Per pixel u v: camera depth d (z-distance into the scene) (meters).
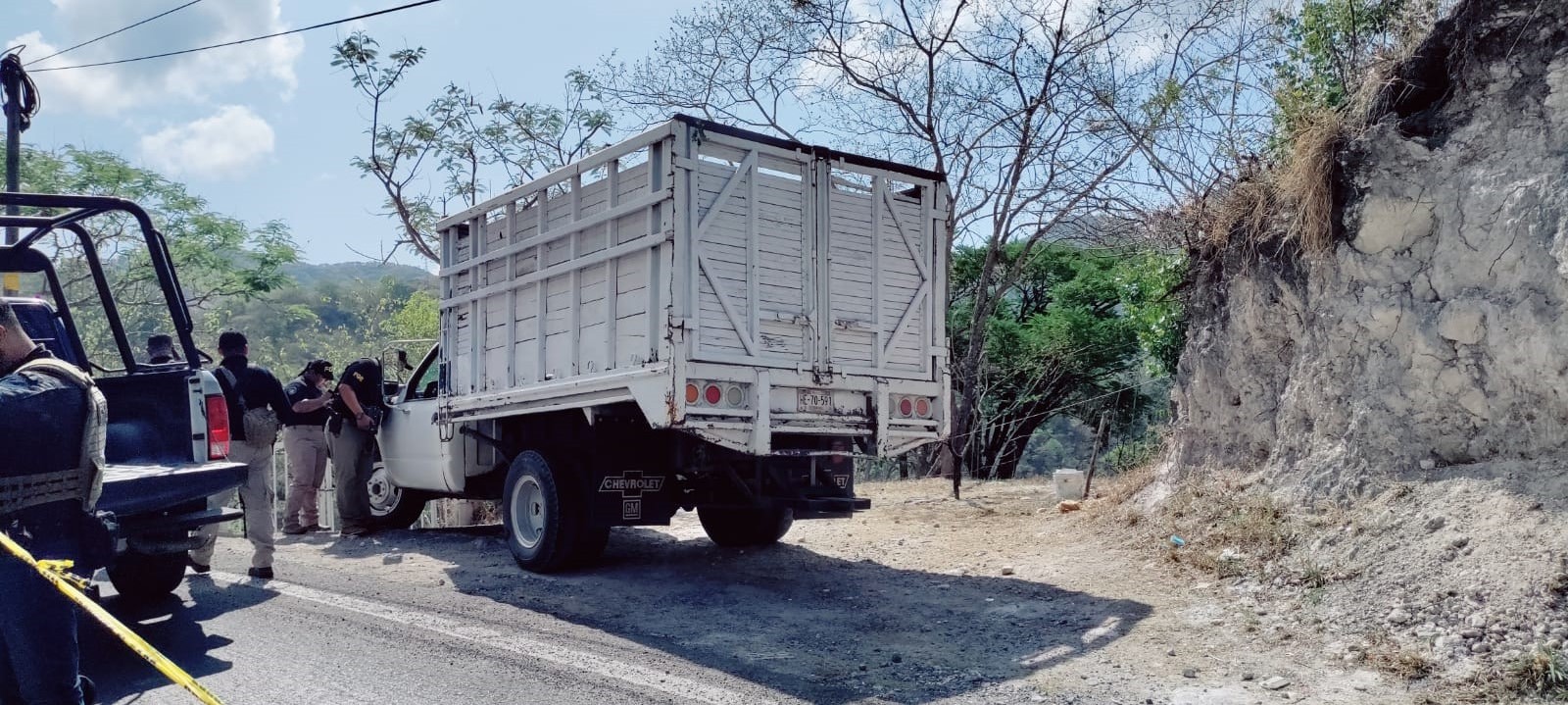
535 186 8.21
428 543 9.92
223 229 23.80
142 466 6.23
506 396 8.49
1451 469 6.25
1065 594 6.82
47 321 6.88
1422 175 6.61
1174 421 9.42
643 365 7.04
